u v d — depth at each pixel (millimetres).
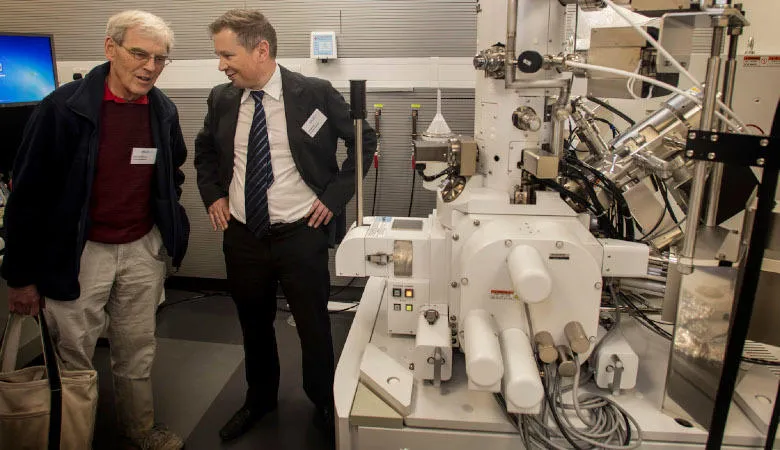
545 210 1258
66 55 2969
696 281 1019
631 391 1236
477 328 1093
